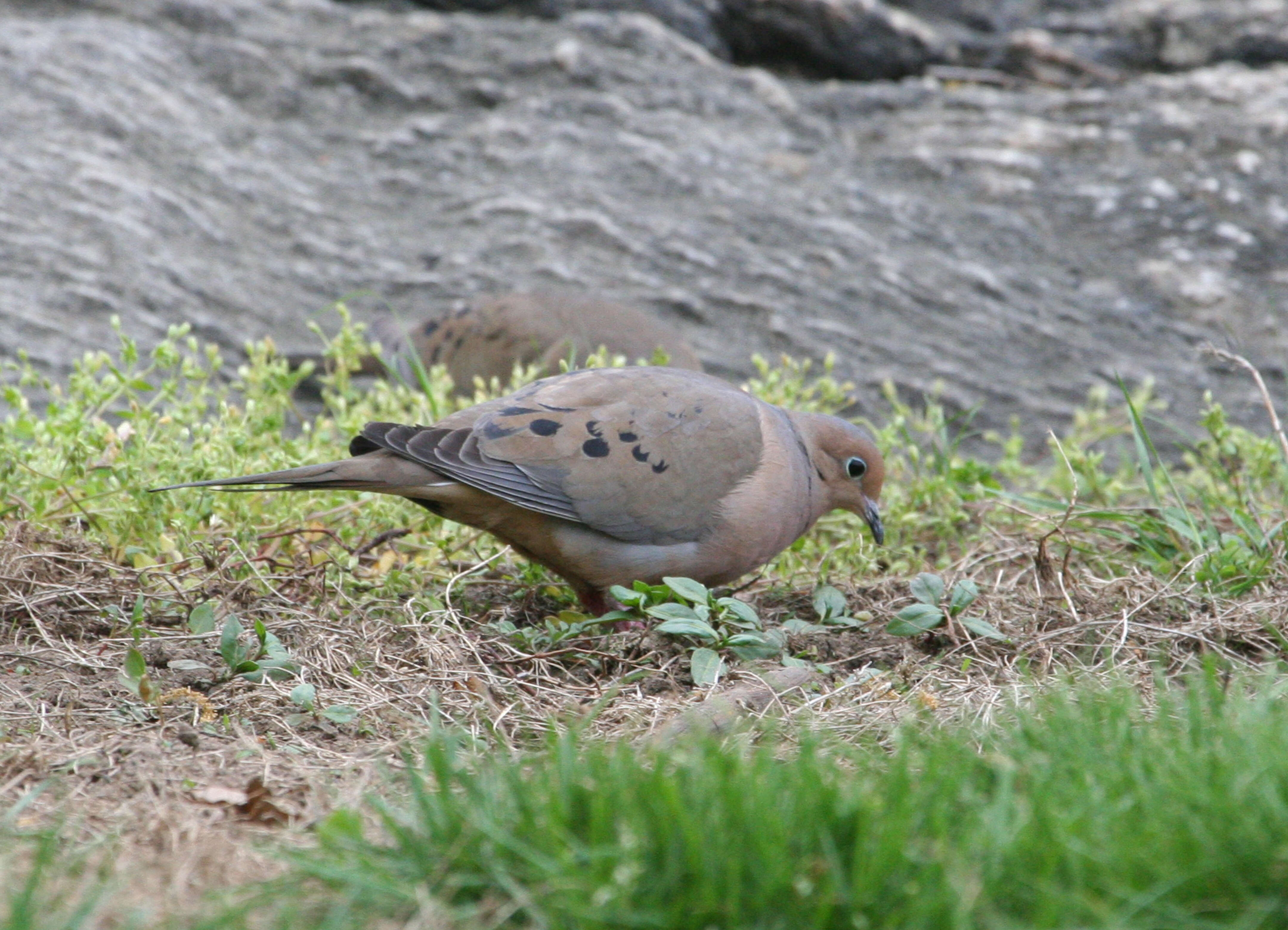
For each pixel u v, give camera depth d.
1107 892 4.69
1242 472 12.11
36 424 10.06
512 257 18.88
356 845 5.13
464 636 8.31
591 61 22.91
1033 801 5.03
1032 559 10.23
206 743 6.73
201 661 7.85
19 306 15.48
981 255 20.17
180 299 16.64
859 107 23.81
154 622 8.56
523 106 22.11
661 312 17.95
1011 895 4.69
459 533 10.30
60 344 15.04
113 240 17.12
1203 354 13.59
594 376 8.96
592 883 4.69
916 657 8.45
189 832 5.63
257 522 10.12
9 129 18.66
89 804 5.91
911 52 25.34
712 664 7.77
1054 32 26.11
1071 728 5.89
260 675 7.57
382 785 6.16
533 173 20.78
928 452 14.87
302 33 23.06
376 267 18.58
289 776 6.34
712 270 18.88
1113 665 8.06
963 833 4.87
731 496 8.80
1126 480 13.54
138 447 9.80
